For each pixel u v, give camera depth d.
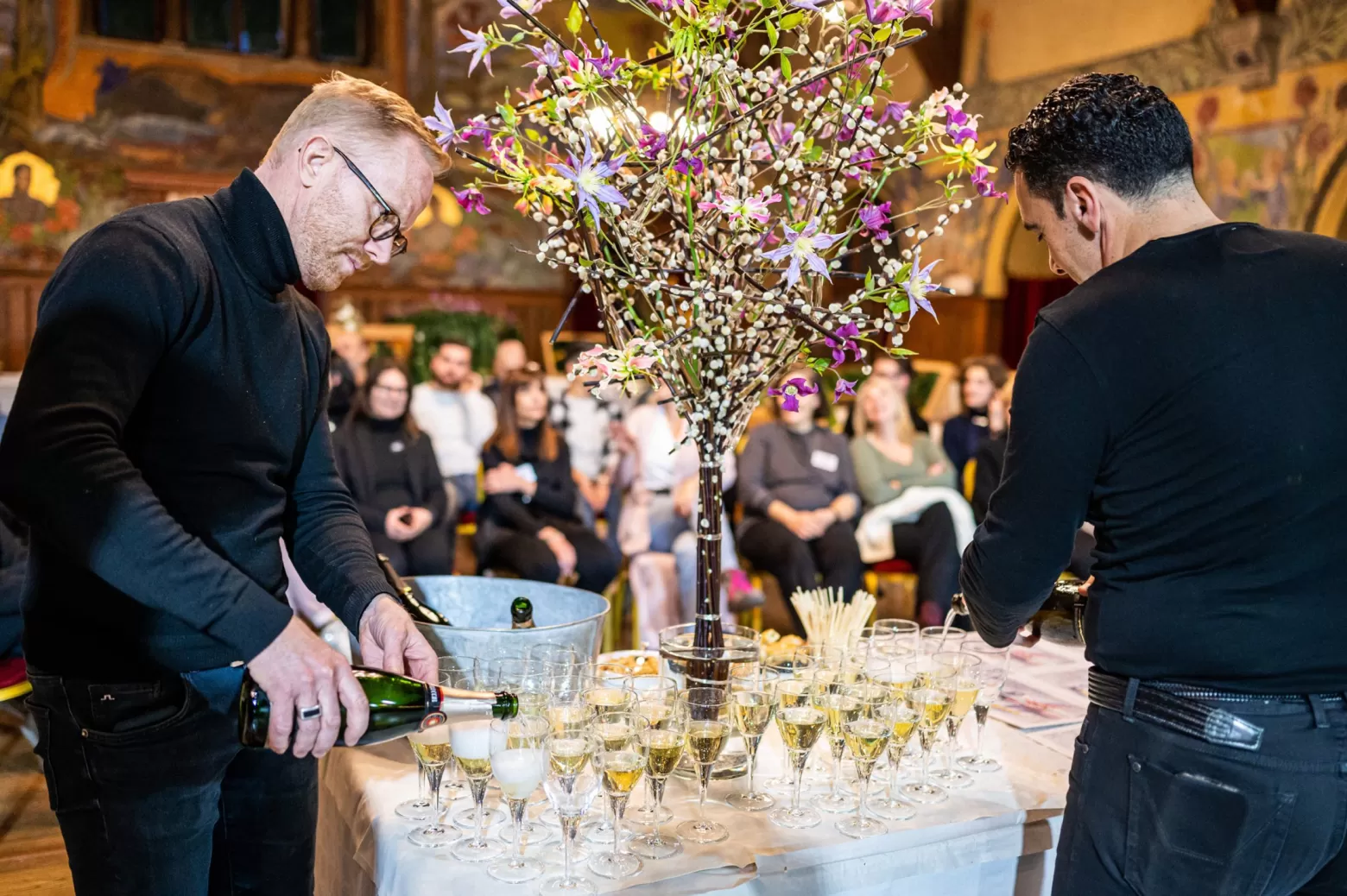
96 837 1.28
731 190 1.42
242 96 8.66
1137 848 1.18
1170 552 1.16
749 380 1.51
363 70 8.99
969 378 4.88
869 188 1.47
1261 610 1.12
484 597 1.81
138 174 8.39
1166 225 1.20
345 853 1.54
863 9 1.39
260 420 1.34
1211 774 1.13
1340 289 1.15
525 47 1.38
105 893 1.29
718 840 1.32
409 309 9.15
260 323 1.33
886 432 4.53
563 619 1.76
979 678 1.52
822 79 1.43
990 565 1.25
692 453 4.32
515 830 1.27
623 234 1.43
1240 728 1.12
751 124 1.42
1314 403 1.11
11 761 3.23
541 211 1.44
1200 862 1.15
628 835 1.33
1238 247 1.17
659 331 1.51
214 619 1.09
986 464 4.48
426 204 1.36
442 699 1.24
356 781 1.49
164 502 1.27
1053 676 2.00
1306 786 1.12
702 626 1.56
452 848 1.29
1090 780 1.23
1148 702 1.18
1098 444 1.16
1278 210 6.42
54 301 1.15
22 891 2.50
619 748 1.22
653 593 4.26
